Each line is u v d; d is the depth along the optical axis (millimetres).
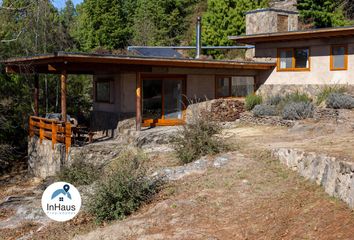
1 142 24484
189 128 12867
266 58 21656
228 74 20984
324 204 8039
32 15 25125
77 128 17141
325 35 18719
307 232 7098
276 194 9000
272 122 17484
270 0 38844
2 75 25641
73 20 48906
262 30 24734
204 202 9062
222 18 33625
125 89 18625
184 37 42594
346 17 34312
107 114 19828
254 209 8430
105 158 15336
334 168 8469
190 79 20000
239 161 11305
